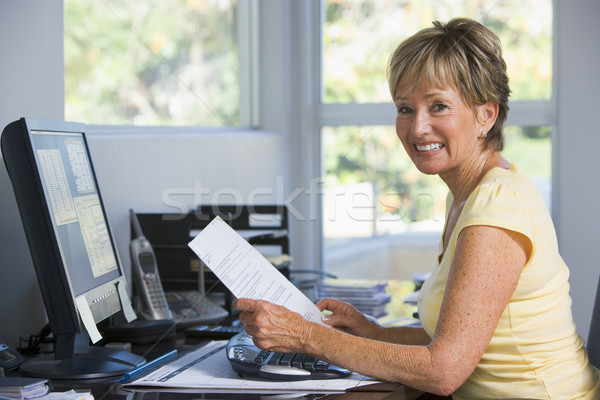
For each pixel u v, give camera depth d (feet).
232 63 10.98
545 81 11.15
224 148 9.25
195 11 9.75
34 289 5.17
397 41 11.87
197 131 9.24
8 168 3.90
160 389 3.73
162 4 8.70
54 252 3.88
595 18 10.46
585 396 3.92
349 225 12.33
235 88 11.10
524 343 3.86
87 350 4.33
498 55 4.16
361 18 11.96
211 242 4.07
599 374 4.23
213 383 3.77
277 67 11.57
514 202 3.75
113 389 3.74
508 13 11.26
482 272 3.62
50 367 4.02
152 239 6.79
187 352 4.53
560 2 10.64
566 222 10.70
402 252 12.48
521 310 3.84
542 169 11.22
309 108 11.98
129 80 7.83
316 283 7.97
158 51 8.57
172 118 8.89
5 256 4.88
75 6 6.78
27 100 5.23
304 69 11.89
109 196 6.49
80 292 4.11
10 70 5.06
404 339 4.58
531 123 11.15
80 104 6.83
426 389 3.63
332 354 3.70
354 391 3.66
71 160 4.42
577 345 4.09
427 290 4.32
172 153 7.79
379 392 3.65
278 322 3.80
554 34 11.03
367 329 4.62
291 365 3.83
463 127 4.15
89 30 7.02
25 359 4.54
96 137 6.43
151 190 7.30
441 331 3.62
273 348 3.81
